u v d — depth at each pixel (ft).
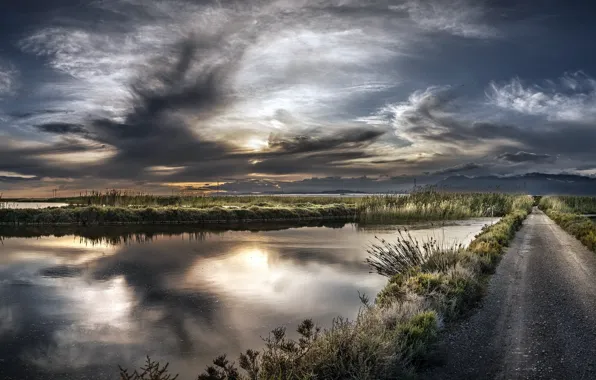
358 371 18.38
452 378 18.69
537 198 395.34
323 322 31.42
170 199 181.06
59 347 27.63
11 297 40.34
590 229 77.05
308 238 88.99
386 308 26.71
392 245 72.64
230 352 26.27
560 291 34.71
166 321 32.73
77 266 56.08
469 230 99.86
